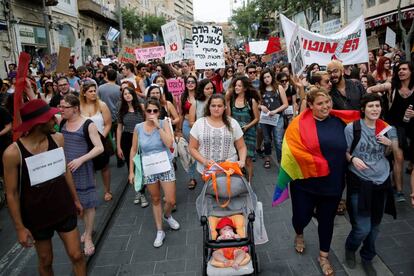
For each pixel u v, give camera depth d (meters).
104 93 8.05
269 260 4.32
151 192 4.80
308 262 4.22
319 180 3.80
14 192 3.10
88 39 36.16
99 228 5.27
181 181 7.25
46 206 3.23
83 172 4.52
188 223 5.42
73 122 4.55
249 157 6.42
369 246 3.94
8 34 20.70
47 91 9.27
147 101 4.68
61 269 4.36
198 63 9.10
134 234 5.24
